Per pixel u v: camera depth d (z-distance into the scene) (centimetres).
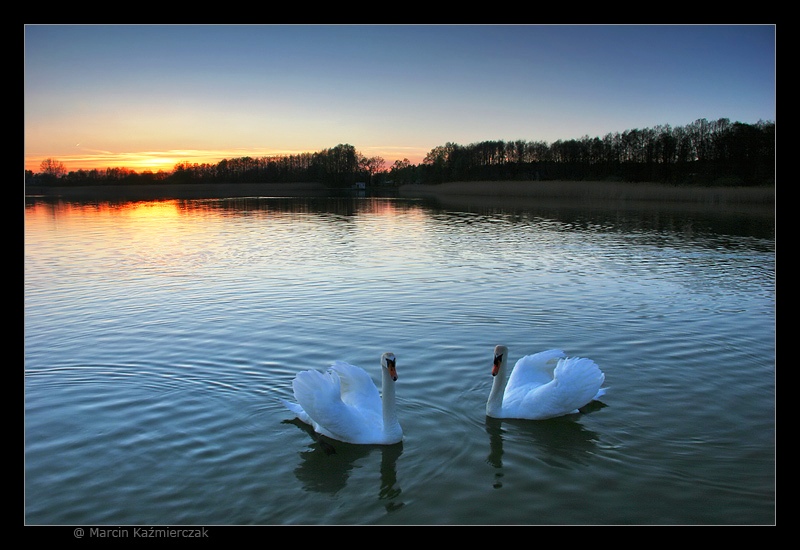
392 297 1559
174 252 2383
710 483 695
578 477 711
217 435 812
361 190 10856
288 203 6131
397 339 1197
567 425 843
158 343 1177
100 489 685
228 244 2631
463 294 1592
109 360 1084
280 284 1736
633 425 839
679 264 2047
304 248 2498
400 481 707
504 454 768
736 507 650
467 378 1004
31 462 737
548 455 762
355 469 734
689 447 777
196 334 1234
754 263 2062
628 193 5603
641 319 1336
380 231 3186
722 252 2323
